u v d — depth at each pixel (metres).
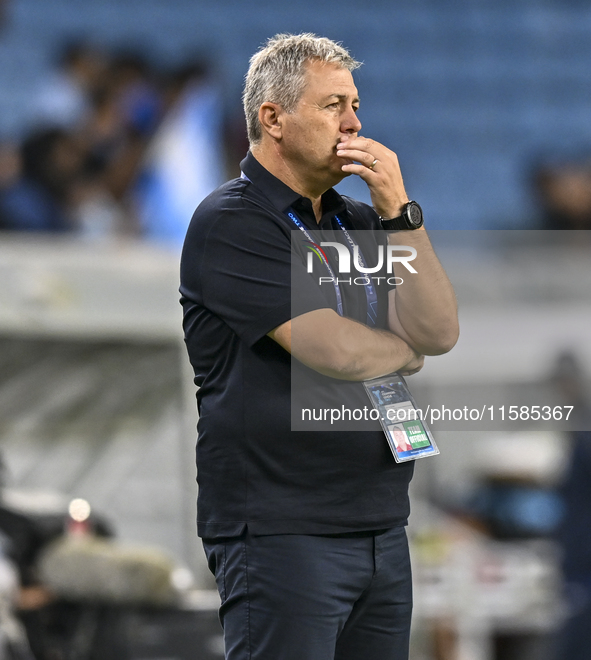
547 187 29.50
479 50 31.89
